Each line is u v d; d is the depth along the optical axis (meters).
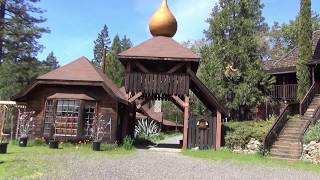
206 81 32.97
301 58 30.78
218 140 26.03
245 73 32.16
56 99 25.16
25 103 26.77
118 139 26.41
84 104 25.22
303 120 26.91
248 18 33.28
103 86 24.73
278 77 36.03
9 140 26.05
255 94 31.77
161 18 29.08
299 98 30.56
